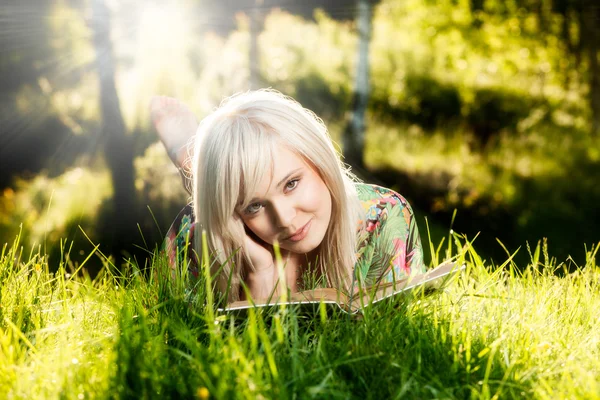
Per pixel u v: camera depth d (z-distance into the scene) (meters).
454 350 1.38
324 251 1.91
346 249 1.90
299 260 1.94
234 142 1.70
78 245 6.14
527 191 7.12
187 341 1.32
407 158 8.39
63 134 8.47
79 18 9.09
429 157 8.37
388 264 2.03
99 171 7.74
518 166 7.78
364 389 1.30
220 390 1.16
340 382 1.30
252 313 1.33
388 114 9.41
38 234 6.55
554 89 9.52
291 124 1.73
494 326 1.55
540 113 8.98
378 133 8.98
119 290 1.80
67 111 8.66
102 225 6.69
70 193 7.34
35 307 1.69
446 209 7.05
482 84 9.67
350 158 8.62
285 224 1.73
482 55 10.03
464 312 1.64
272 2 10.84
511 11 9.91
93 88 8.88
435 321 1.54
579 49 9.52
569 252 5.70
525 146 8.31
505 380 1.29
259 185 1.69
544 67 9.66
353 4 11.09
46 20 8.99
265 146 1.69
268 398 1.18
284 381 1.26
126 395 1.21
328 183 1.80
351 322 1.56
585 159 7.90
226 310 1.53
